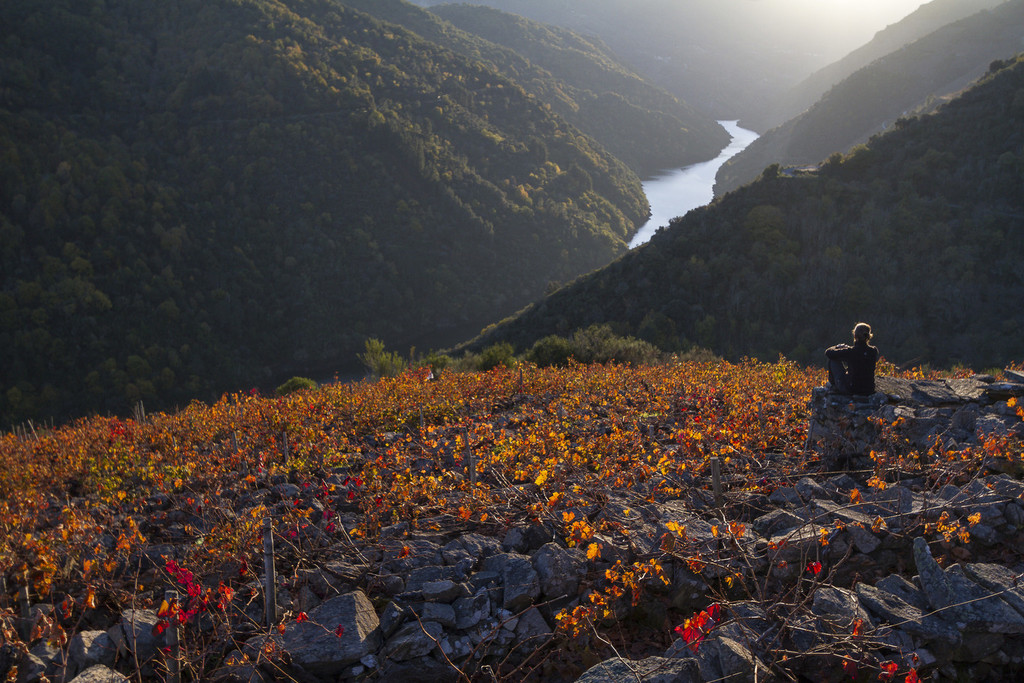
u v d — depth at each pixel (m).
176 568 4.09
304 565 4.48
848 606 3.56
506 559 4.20
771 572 4.10
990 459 4.92
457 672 3.65
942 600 3.62
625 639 3.93
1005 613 3.46
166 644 3.49
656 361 19.12
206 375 85.31
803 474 5.71
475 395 11.20
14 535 4.86
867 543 4.25
